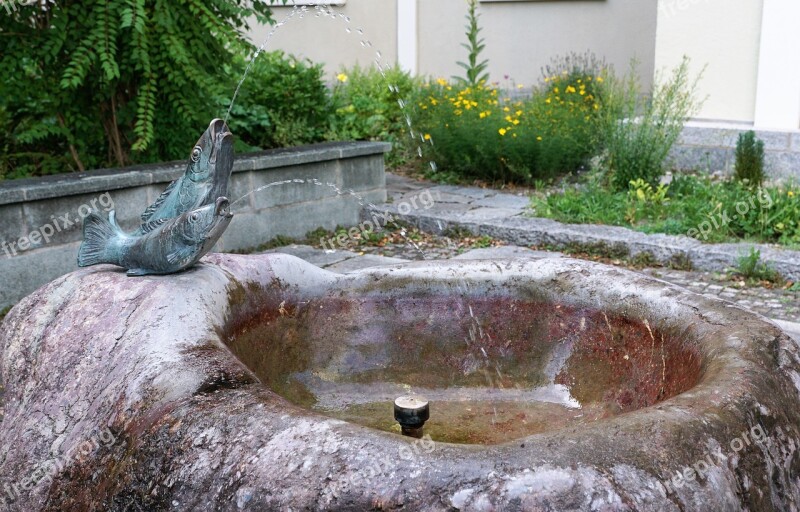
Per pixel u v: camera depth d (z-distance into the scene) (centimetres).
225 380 190
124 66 671
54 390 223
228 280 259
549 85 1127
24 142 704
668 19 955
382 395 288
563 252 696
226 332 243
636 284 269
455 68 1288
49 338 236
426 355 296
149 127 667
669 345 244
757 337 217
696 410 174
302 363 289
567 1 1213
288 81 959
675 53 960
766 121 905
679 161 952
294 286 289
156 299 228
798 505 181
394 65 1256
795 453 186
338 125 1023
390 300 298
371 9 1297
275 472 159
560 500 148
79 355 224
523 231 720
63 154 730
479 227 745
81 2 658
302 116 970
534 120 945
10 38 648
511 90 1264
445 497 149
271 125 960
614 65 1205
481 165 951
